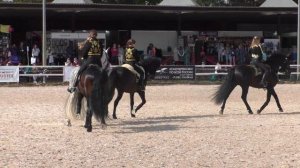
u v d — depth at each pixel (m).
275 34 44.97
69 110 15.97
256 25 46.28
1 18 41.75
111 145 12.78
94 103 14.85
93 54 15.40
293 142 13.15
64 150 12.11
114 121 17.42
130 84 17.67
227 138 13.76
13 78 33.44
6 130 15.23
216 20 44.97
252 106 22.34
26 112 19.88
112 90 17.06
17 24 43.00
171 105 22.55
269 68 19.34
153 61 18.53
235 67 19.42
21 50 37.34
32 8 36.84
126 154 11.63
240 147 12.48
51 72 34.50
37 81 34.31
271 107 21.98
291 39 44.94
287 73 20.52
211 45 41.34
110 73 17.08
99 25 44.88
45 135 14.36
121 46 40.84
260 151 11.98
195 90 29.78
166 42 42.22
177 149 12.23
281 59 19.75
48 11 37.31
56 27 44.28
